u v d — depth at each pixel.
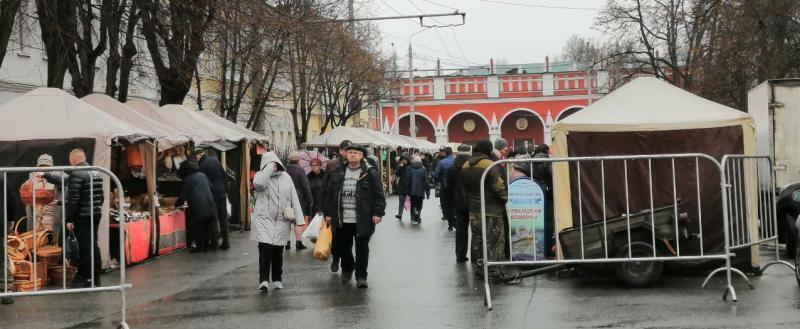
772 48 24.70
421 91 72.12
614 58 39.78
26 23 19.11
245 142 21.98
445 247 16.42
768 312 8.77
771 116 15.66
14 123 13.77
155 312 9.90
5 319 9.58
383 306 9.84
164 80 21.72
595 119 11.81
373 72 44.19
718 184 11.39
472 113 73.25
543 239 11.10
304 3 26.83
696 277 11.22
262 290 11.23
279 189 11.25
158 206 15.85
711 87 27.64
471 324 8.61
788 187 14.38
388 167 43.22
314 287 11.53
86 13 19.16
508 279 11.26
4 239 9.63
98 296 11.13
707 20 27.58
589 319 8.66
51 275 11.79
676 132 11.65
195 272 13.59
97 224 11.63
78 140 13.52
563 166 11.80
